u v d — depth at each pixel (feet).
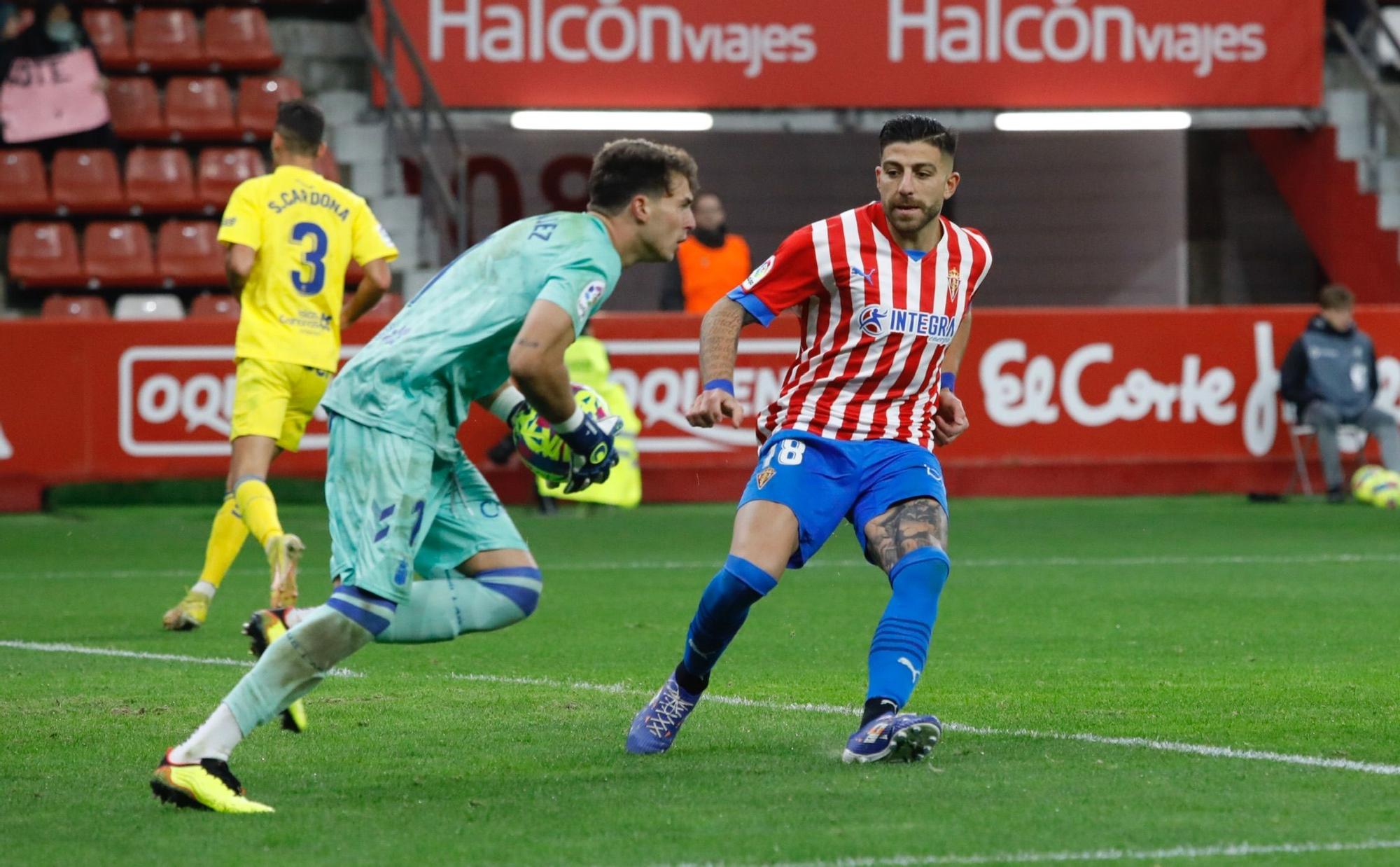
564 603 106.52
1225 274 251.19
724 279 182.19
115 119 209.15
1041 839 44.37
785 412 57.00
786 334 177.88
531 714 65.72
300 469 175.32
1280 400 182.50
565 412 50.26
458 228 217.77
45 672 77.56
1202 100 214.48
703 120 209.97
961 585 114.83
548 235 50.85
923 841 44.14
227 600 108.68
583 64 207.92
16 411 170.40
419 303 51.52
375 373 50.03
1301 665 79.46
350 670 78.95
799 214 259.19
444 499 52.42
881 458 56.08
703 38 209.05
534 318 48.93
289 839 44.98
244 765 55.67
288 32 216.13
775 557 54.80
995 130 221.25
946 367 60.29
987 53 211.82
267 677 48.80
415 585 51.21
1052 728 62.23
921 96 211.61
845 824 46.16
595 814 47.80
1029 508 174.70
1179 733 61.05
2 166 202.39
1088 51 212.64
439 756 57.00
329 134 210.59
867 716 54.90
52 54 203.92
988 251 57.52
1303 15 215.10
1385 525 158.10
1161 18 213.25
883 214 56.13
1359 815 47.21
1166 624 95.20
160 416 171.22
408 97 208.44
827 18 210.18
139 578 121.29
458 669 79.46
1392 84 231.50
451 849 43.70
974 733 61.00
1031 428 180.14
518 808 48.65
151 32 213.25
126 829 46.24
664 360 176.65
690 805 48.88
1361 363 177.37
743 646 87.51
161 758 55.06
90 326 170.50
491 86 207.00
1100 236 259.39
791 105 210.59
